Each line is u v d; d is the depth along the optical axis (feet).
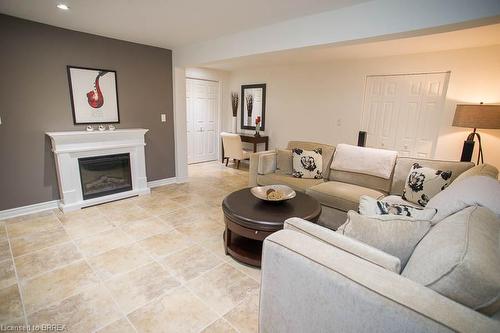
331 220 9.23
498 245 3.23
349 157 10.37
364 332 2.84
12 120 9.55
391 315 2.61
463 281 2.72
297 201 7.95
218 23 9.27
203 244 8.29
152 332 5.06
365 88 14.80
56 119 10.46
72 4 7.82
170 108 14.16
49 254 7.54
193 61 12.67
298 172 10.91
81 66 10.77
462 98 11.83
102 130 11.46
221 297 6.03
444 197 5.56
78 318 5.33
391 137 14.30
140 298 5.93
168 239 8.56
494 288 2.58
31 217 9.95
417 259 3.41
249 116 20.63
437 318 2.42
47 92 10.12
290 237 3.76
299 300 3.41
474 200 4.52
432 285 2.90
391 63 13.65
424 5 6.18
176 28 9.98
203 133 20.63
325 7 7.53
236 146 18.35
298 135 17.95
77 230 9.02
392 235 4.00
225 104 21.49
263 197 7.75
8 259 7.26
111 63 11.60
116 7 7.98
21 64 9.45
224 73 20.97
